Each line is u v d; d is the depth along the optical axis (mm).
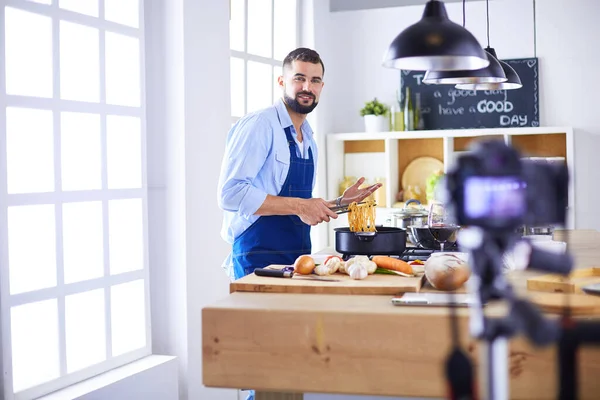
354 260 2145
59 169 2963
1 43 2652
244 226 3010
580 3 5059
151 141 3625
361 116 5590
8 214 2777
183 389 3631
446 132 5184
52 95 2926
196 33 3668
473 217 868
